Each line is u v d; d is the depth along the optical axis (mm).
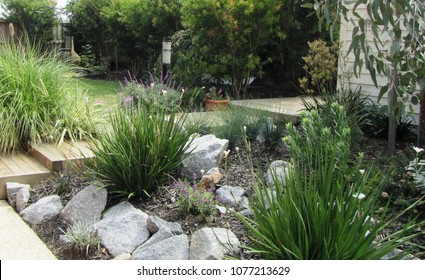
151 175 3758
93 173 4020
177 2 10898
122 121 3961
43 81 5387
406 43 3354
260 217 2635
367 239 2383
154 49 12039
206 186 3736
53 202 3887
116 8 13008
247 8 8422
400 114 3463
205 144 4320
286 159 4367
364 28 3275
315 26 8945
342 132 3727
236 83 9008
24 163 4715
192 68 8867
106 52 14336
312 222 2443
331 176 2590
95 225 3430
